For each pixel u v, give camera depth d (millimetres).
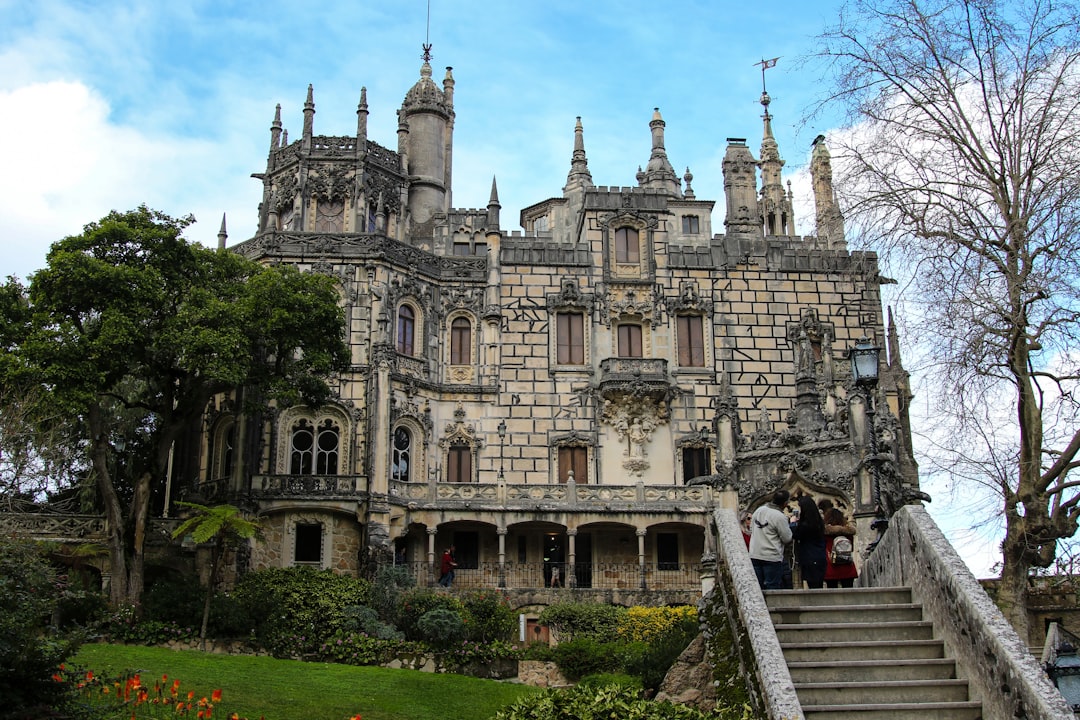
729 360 60250
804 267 62062
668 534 55625
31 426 41406
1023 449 26734
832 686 16453
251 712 25344
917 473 43750
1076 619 38156
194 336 41000
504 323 59500
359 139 62875
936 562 17953
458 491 52750
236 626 38562
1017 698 14938
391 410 54031
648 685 29250
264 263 56250
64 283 40375
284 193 62625
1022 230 26141
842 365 59406
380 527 50188
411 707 28031
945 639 17484
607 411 58469
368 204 62625
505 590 50125
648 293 61125
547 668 37188
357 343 55031
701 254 61938
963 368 25750
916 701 16375
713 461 58469
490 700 29938
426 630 39312
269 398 45031
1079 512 26625
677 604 50438
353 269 56375
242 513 49188
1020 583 26594
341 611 40719
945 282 26438
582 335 60219
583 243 61656
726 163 78625
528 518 52500
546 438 57938
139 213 43812
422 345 57781
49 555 41188
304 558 50125
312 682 30453
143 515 41781
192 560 46906
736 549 19391
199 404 43719
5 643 18219
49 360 39562
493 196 61562
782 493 22109
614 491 53781
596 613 44688
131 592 40281
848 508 35688
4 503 40406
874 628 18047
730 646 18203
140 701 20781
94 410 41781
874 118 28438
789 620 18641
